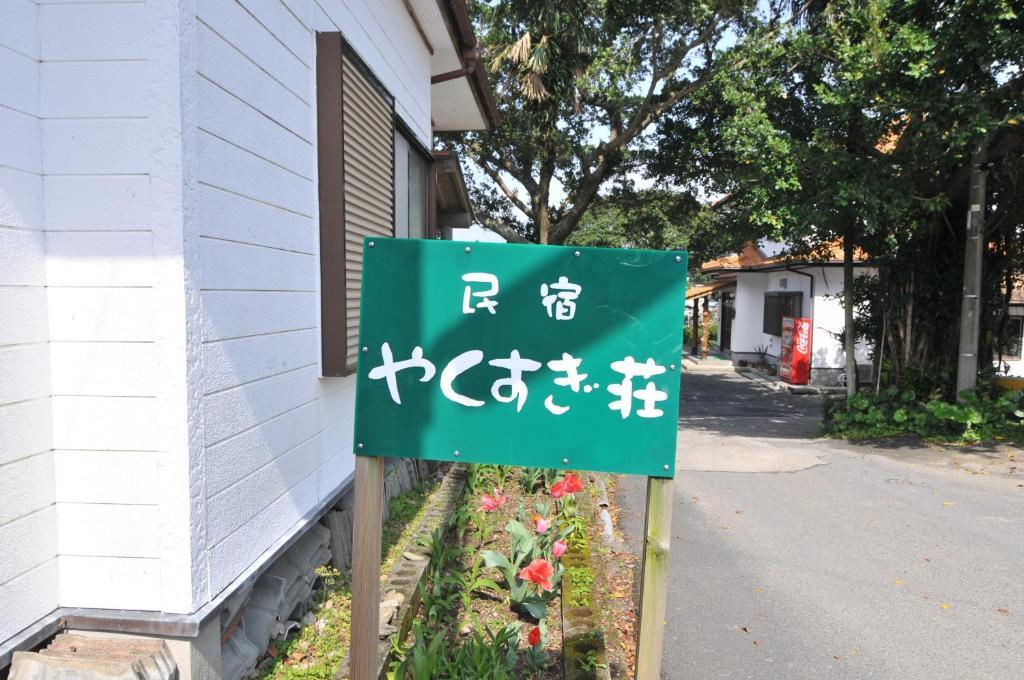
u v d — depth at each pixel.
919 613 3.88
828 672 3.26
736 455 8.26
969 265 8.99
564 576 3.70
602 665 2.82
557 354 2.17
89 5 2.30
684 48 13.88
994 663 3.35
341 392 4.25
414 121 6.06
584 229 23.61
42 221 2.35
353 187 4.10
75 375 2.40
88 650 2.34
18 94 2.24
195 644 2.46
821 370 16.30
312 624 3.36
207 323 2.54
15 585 2.25
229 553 2.73
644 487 6.57
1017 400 8.93
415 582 3.41
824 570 4.51
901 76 7.93
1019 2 7.25
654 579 2.17
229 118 2.71
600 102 15.66
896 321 10.32
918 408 9.68
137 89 2.31
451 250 2.19
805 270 16.23
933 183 9.23
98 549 2.45
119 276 2.36
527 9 12.70
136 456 2.40
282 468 3.31
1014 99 7.69
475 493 5.46
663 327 2.15
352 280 4.08
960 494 6.41
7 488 2.21
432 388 2.21
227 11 2.68
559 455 2.18
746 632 3.64
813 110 9.82
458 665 2.72
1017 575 4.44
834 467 7.56
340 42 3.70
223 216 2.67
